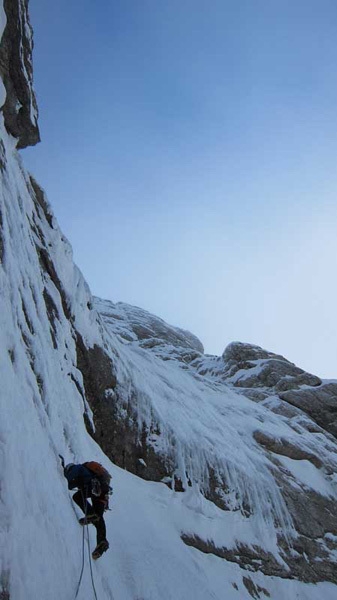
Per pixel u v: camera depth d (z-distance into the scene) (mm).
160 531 8977
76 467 5855
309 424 19703
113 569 6617
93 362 10508
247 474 12945
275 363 24578
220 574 9547
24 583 3832
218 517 11164
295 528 12930
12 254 7090
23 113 9430
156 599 6891
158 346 30953
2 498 3990
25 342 6816
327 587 12094
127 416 10883
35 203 10297
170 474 11023
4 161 8172
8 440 4508
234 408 17406
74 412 8352
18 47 8781
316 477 15570
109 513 7980
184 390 15672
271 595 10539
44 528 4645
